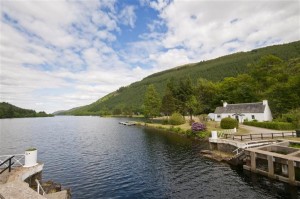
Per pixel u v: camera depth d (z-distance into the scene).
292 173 18.38
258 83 87.06
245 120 60.00
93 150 39.44
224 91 91.69
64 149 41.06
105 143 47.25
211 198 17.38
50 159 32.69
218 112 73.50
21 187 11.80
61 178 23.44
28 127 100.31
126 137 55.38
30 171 16.55
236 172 23.36
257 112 60.12
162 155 33.03
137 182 21.73
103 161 30.88
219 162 27.44
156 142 45.19
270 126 46.62
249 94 78.69
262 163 23.89
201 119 70.81
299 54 125.75
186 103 86.00
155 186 20.48
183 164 27.44
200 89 95.94
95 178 23.28
